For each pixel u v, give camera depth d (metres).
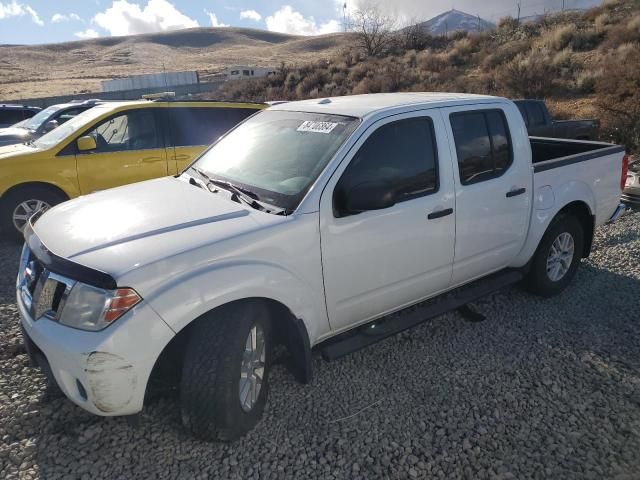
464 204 3.77
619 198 5.23
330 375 3.56
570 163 4.62
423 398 3.31
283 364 3.66
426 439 2.95
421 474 2.70
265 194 3.24
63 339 2.51
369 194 3.03
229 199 3.30
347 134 3.30
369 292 3.41
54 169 6.51
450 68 27.11
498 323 4.29
